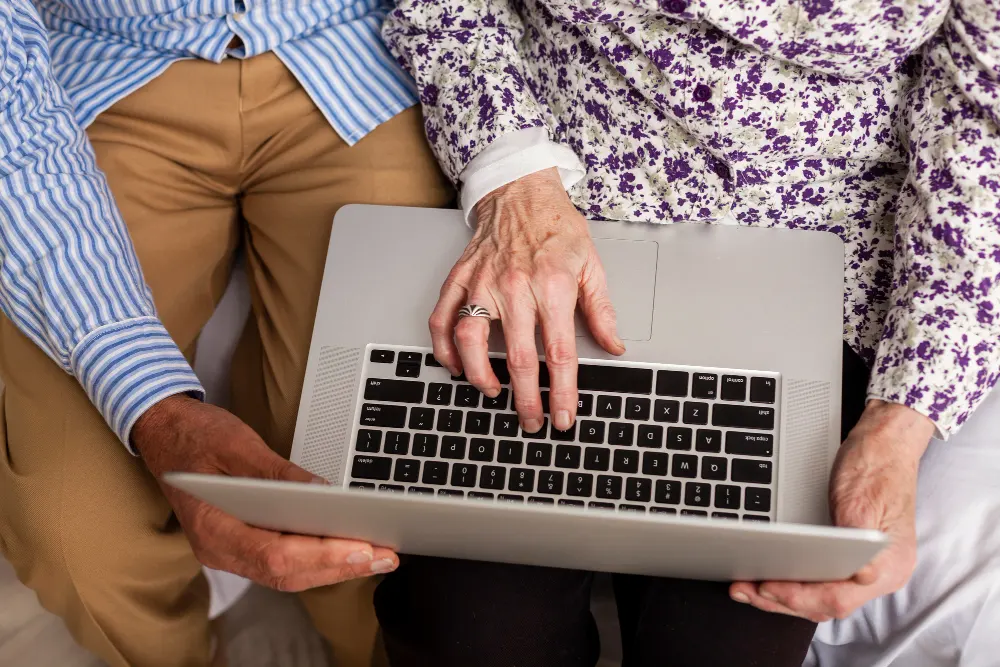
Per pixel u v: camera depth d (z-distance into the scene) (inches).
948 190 36.9
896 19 36.1
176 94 47.2
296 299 45.6
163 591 43.7
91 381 39.5
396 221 42.6
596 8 39.3
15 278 40.4
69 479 40.6
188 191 49.0
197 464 37.0
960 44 36.4
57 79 47.8
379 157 47.4
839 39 36.5
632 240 41.3
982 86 36.1
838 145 40.0
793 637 36.7
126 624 43.2
